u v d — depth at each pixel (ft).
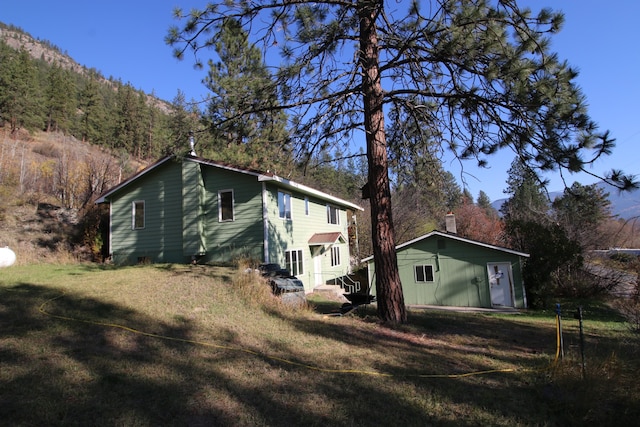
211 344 19.07
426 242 62.95
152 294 28.17
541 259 56.44
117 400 12.41
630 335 28.07
